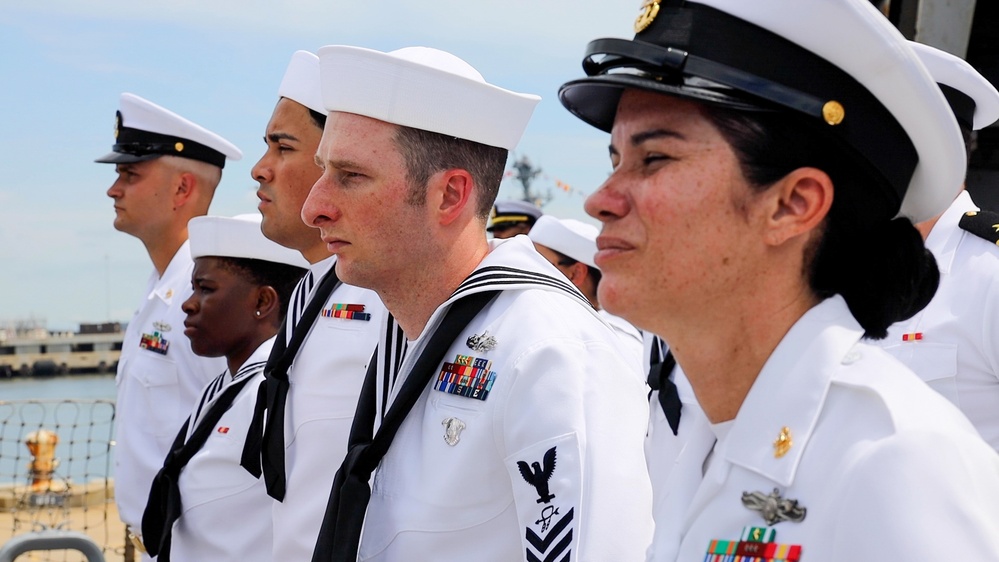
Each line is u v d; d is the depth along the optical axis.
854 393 1.32
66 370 30.75
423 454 2.30
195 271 3.89
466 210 2.49
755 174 1.40
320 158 2.53
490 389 2.23
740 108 1.39
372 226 2.43
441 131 2.43
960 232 3.08
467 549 2.22
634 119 1.47
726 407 1.48
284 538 3.01
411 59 2.44
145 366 4.76
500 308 2.35
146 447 4.66
